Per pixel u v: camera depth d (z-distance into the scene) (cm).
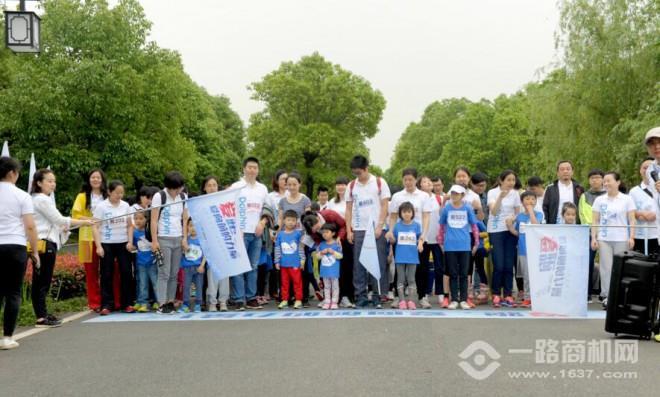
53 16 3080
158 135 3456
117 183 1041
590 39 2628
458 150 5997
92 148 3084
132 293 1088
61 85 2888
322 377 587
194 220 1018
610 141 2530
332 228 1081
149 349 730
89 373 621
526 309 1053
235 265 1020
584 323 881
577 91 2670
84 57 3086
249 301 1101
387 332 807
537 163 3127
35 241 767
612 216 1053
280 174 1222
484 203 1234
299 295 1092
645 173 1012
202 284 1093
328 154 5238
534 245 961
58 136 3000
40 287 918
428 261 1102
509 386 554
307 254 1145
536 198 1183
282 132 5191
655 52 2466
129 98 3073
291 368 623
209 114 5659
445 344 728
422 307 1084
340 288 1133
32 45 1159
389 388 549
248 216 1095
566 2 2672
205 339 784
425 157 7719
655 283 744
